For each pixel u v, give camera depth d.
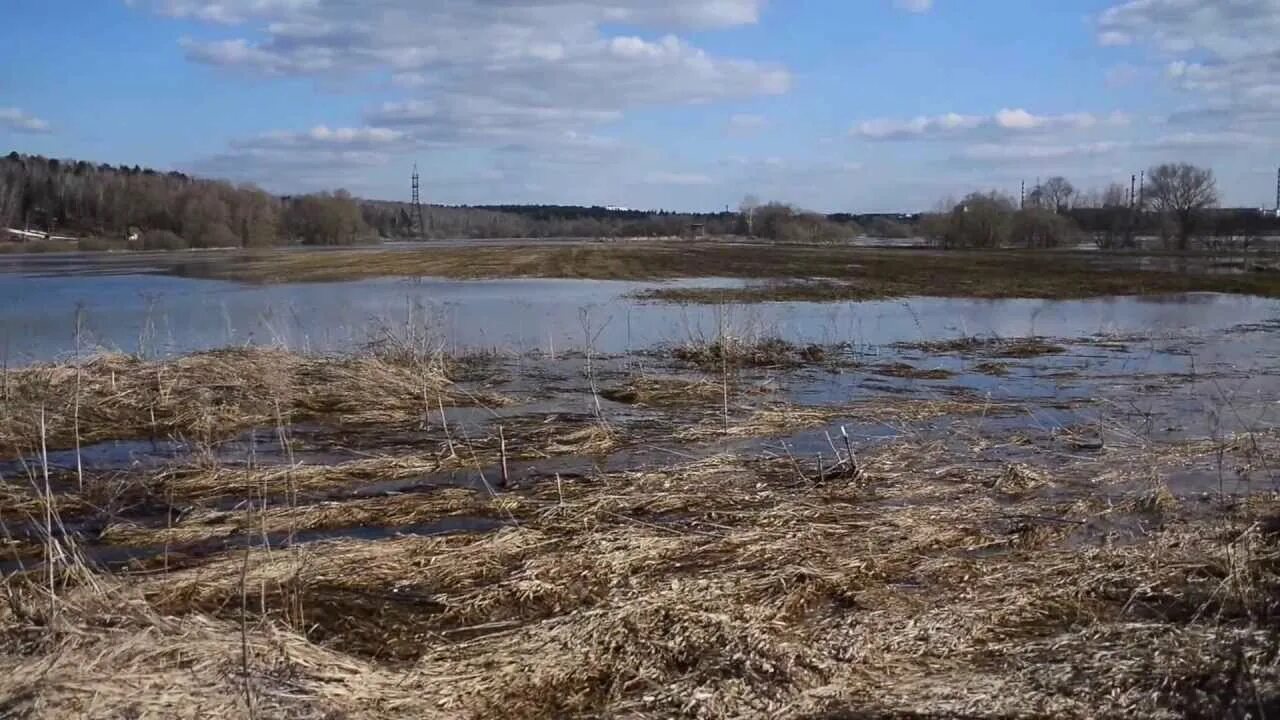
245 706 4.98
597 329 23.50
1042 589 6.91
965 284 37.16
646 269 46.78
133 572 7.33
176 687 5.08
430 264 50.84
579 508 8.80
